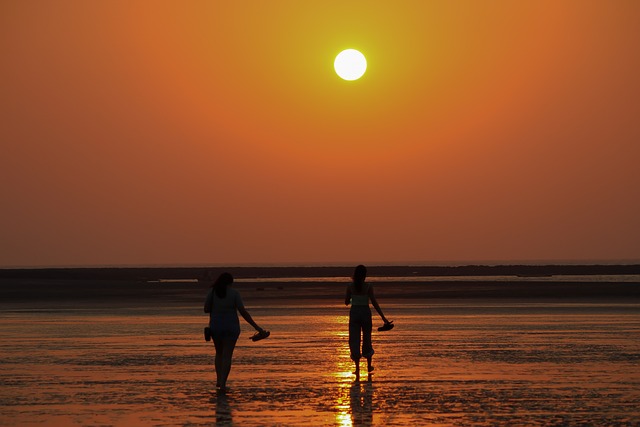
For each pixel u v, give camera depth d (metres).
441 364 41.53
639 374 37.28
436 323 69.81
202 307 98.19
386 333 59.88
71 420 27.09
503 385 34.22
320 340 55.28
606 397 31.05
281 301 113.06
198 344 52.59
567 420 26.67
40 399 31.25
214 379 36.56
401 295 127.88
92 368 40.47
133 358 44.78
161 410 28.83
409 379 36.22
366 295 38.97
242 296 129.00
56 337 58.03
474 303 103.81
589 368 39.41
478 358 43.97
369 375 37.53
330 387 34.06
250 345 51.91
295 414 27.98
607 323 68.62
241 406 29.59
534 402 30.06
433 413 28.03
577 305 97.62
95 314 85.75
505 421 26.59
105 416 27.77
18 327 67.81
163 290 157.88
